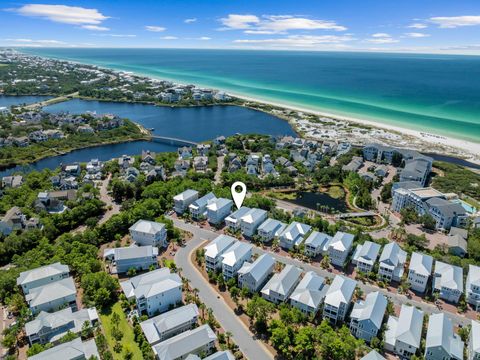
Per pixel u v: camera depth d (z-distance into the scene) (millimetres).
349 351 90688
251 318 107312
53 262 123250
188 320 100750
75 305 109188
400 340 94500
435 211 166125
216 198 176875
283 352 93375
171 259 136750
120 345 96000
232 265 122000
